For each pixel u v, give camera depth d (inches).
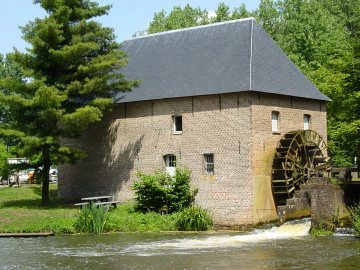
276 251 746.2
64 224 978.7
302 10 1823.3
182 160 1106.7
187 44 1200.2
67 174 1296.8
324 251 738.2
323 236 890.7
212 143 1069.8
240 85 1035.3
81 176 1269.7
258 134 1041.5
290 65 1168.8
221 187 1053.2
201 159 1080.8
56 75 1158.3
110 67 1143.6
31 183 1749.5
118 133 1210.0
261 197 1037.8
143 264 670.5
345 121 1263.5
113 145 1217.4
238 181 1034.1
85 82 1131.9
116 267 656.4
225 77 1069.8
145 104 1166.3
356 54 1088.2
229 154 1047.6
